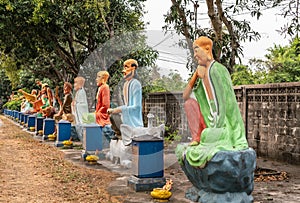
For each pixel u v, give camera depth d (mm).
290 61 13281
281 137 10328
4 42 15617
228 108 6180
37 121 17766
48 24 14844
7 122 28922
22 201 6230
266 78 13344
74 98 11016
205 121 6340
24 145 13922
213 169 5734
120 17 14891
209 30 8812
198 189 6363
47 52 16922
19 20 14391
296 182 7859
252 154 5875
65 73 19000
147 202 6215
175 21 8609
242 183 5848
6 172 8672
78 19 14375
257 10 8547
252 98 11469
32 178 8078
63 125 13727
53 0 14211
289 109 10039
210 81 6145
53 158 10844
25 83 28859
